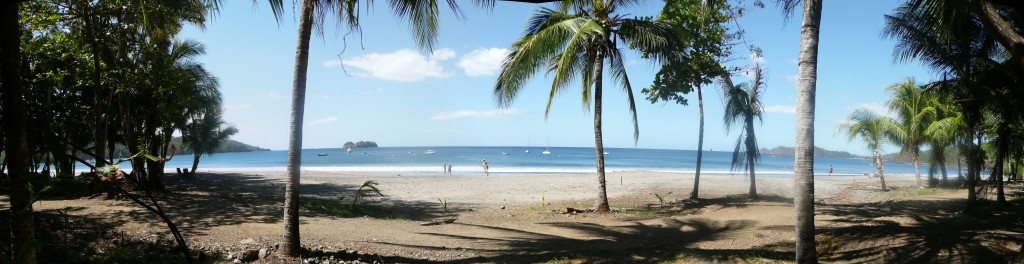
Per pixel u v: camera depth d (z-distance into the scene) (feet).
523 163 241.35
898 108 88.58
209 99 83.05
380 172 149.79
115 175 5.12
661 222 41.42
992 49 35.65
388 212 50.34
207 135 110.42
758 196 65.46
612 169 199.31
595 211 49.21
